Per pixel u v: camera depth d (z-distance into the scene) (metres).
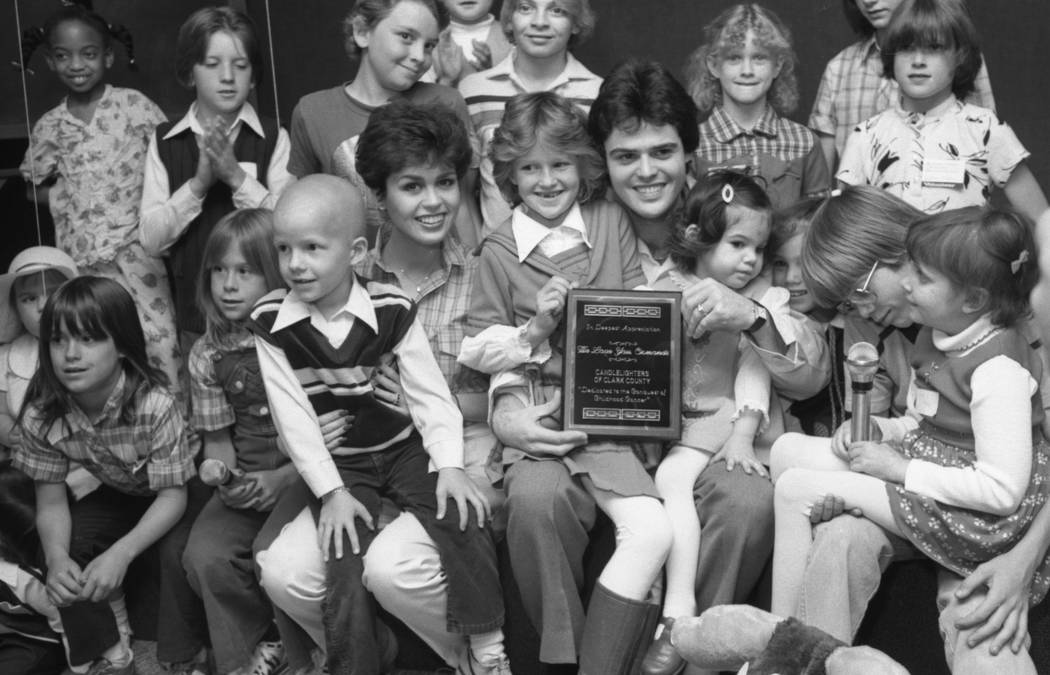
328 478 2.57
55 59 3.70
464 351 2.69
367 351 2.61
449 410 2.65
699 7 4.51
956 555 2.32
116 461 2.85
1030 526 2.31
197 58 3.35
